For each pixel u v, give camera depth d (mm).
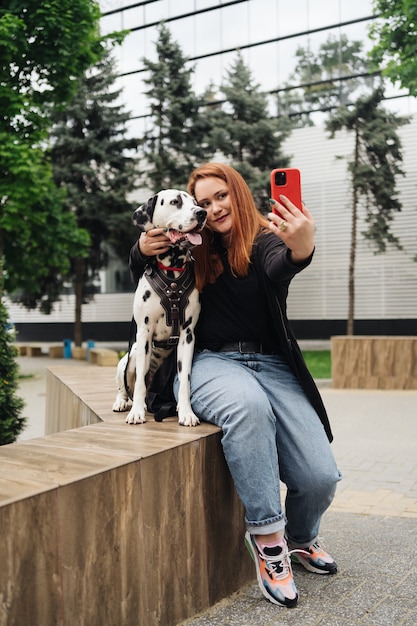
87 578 1840
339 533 3469
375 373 10570
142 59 20797
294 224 2195
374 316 22062
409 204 21641
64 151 20094
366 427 7281
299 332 23344
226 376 2504
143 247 2580
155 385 2934
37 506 1679
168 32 20688
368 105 17922
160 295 2598
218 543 2473
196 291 2646
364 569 2840
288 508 2629
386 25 11219
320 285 22953
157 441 2299
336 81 22641
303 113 23250
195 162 21078
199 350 2783
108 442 2291
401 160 18172
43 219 13703
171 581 2203
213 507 2443
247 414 2324
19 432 4875
